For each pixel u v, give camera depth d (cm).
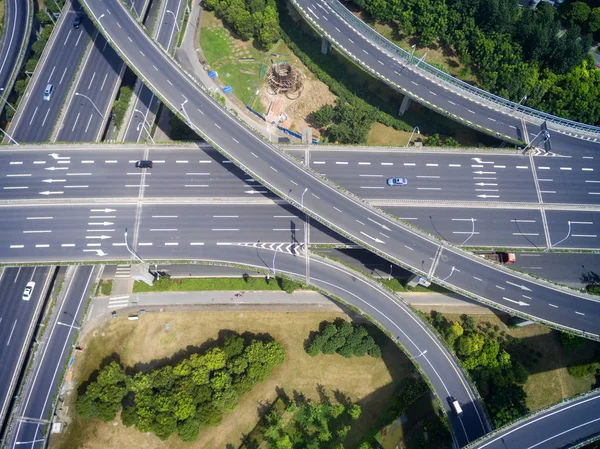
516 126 11581
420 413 9662
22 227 10069
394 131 12756
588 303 9469
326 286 9888
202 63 13650
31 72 12812
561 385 9888
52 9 13850
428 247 9706
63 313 9744
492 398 9100
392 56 12544
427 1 12888
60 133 11575
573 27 12381
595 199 10700
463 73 12975
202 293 10644
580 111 11856
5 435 8744
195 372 9250
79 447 9206
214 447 9256
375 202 10444
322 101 13138
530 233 10294
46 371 9256
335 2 12988
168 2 13938
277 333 10306
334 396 9781
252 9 13575
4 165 10694
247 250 10088
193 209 10450
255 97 13200
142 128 12019
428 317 10444
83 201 10350
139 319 10331
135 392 9575
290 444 8775
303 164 10281
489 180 10838
